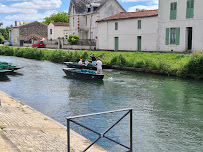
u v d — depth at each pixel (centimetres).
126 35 3684
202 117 1115
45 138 749
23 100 1420
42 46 5831
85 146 711
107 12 4856
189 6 2750
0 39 9100
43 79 2117
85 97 1480
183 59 2294
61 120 1073
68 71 2245
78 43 4841
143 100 1407
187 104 1323
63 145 699
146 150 794
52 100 1412
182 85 1800
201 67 2003
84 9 5294
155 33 3216
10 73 2477
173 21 2944
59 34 6238
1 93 1484
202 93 1559
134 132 938
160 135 914
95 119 1074
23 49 4681
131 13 3825
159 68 2330
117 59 2814
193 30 2744
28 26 6881
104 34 4138
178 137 898
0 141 671
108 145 823
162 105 1306
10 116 973
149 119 1087
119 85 1830
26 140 714
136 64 2562
